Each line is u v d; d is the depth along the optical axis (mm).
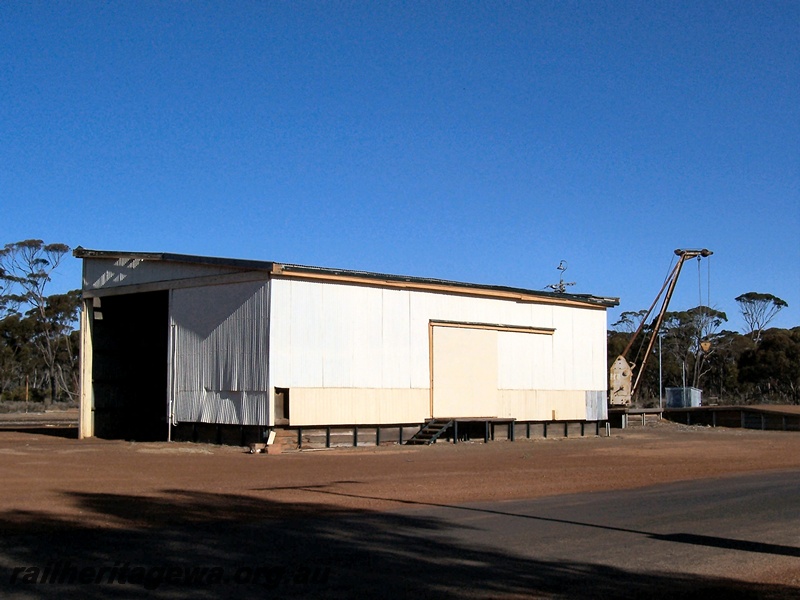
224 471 22266
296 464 25000
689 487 19266
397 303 34906
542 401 40500
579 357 42656
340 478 20688
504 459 27703
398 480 20344
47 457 26016
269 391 30547
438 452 31047
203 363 33125
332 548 11273
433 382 35906
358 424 33031
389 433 34500
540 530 12977
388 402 34125
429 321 36031
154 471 21922
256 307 31344
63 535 11938
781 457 29281
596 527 13320
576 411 42094
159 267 35250
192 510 14523
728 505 16016
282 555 10758
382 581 9461
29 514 13797
